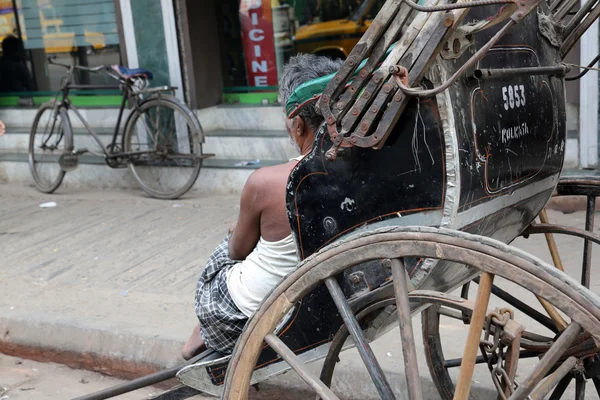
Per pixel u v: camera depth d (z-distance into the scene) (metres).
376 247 1.57
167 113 6.01
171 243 4.74
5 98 7.47
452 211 1.60
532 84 1.96
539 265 1.37
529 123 1.91
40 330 3.59
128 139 6.00
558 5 2.22
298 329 1.90
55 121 6.28
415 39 1.55
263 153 6.07
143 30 6.18
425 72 1.55
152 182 6.16
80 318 3.59
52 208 5.92
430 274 1.70
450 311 2.21
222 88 6.57
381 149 1.67
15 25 7.18
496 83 1.77
